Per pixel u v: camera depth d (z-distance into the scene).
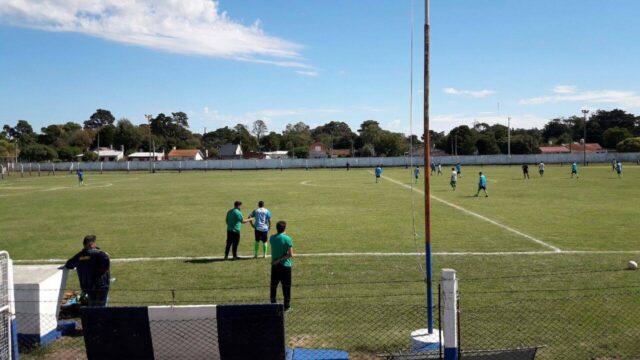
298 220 23.94
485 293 11.34
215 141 180.88
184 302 11.12
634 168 70.31
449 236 18.94
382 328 9.28
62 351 8.51
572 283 12.08
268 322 6.93
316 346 8.48
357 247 17.20
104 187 48.88
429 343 7.70
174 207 30.48
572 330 8.98
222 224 23.41
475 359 6.98
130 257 16.23
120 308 7.01
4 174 81.94
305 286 12.30
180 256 16.34
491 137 122.69
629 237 18.00
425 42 7.93
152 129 176.25
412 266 14.34
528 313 9.90
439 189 40.66
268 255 16.39
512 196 33.56
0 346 7.44
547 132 168.12
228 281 13.05
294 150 140.12
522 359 7.13
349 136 163.38
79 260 9.49
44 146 117.31
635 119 150.00
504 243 17.36
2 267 7.63
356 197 35.25
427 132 8.07
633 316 9.63
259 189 43.75
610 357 7.86
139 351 7.08
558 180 48.22
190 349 7.01
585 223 21.45
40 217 26.50
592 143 146.62
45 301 8.75
